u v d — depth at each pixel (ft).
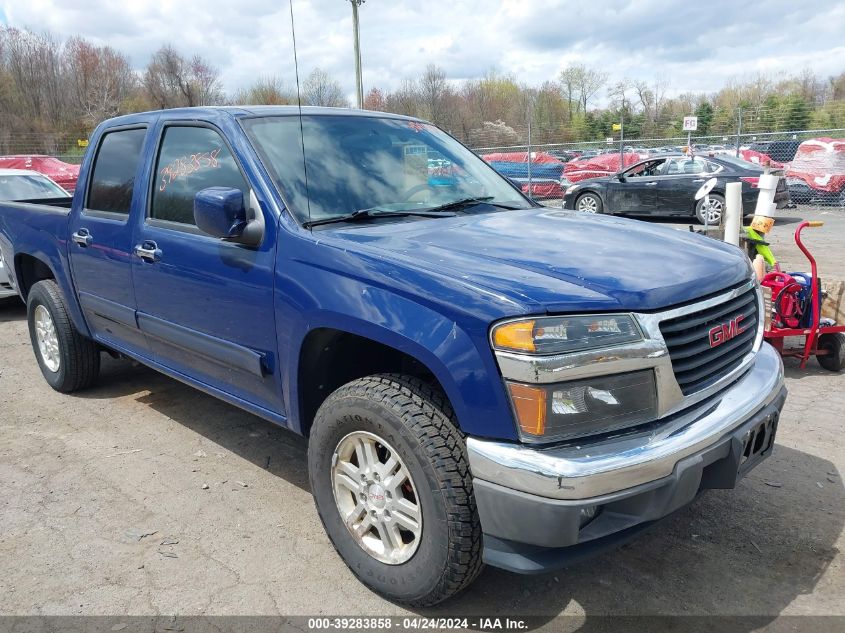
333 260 9.30
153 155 12.96
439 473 8.10
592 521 7.95
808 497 11.78
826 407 15.64
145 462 13.52
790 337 20.25
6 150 96.99
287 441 14.47
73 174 62.69
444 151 13.55
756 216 19.49
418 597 8.75
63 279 15.62
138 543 10.77
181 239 11.76
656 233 10.80
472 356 7.75
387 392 8.63
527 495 7.50
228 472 13.10
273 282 10.03
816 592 9.37
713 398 8.80
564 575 9.87
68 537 10.93
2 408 16.39
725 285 9.16
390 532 8.99
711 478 8.68
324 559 10.36
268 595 9.52
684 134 121.60
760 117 82.17
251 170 10.84
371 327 8.63
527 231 10.38
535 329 7.50
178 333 12.21
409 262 8.67
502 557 7.86
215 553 10.51
